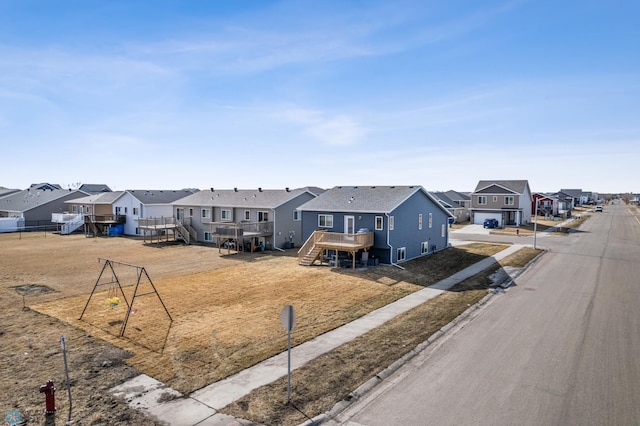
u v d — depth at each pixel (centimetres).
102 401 979
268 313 1686
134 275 2470
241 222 3559
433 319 1602
